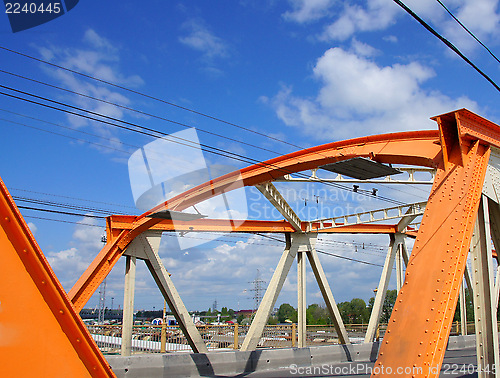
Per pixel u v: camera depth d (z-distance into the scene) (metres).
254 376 15.65
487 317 7.79
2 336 2.51
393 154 11.02
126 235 16.69
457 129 8.48
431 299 6.83
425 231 7.97
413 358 6.37
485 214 8.26
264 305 18.20
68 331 2.73
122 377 13.85
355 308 83.31
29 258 2.67
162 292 17.30
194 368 15.49
